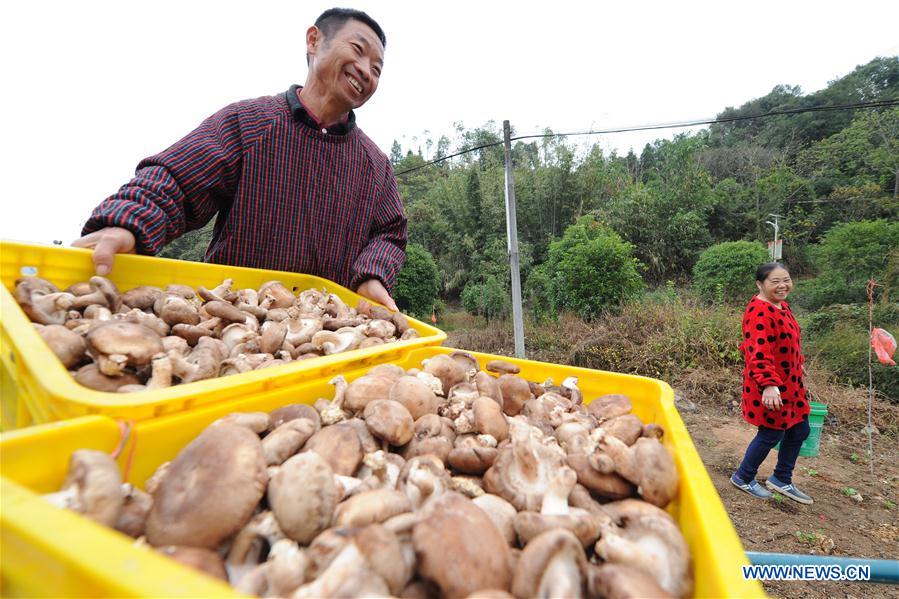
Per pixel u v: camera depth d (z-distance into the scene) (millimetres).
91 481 756
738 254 14109
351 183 2988
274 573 733
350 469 1069
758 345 4250
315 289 2678
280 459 1041
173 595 470
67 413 959
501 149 26203
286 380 1394
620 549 875
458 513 813
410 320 2643
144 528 819
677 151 22594
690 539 919
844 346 8547
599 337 10117
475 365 2020
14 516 568
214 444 904
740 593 686
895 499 4867
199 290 1936
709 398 7934
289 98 2779
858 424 6867
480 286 16500
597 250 11812
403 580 745
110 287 1708
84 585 502
